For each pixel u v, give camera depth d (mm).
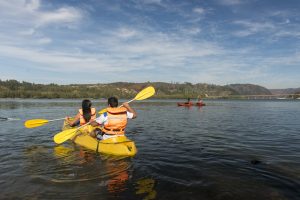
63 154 6973
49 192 4422
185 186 4691
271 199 4184
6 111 23672
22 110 25203
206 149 7641
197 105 38844
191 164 6047
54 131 11086
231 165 5984
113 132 7094
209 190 4520
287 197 4262
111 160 6348
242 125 13648
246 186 4699
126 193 4383
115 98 7164
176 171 5523
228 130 11688
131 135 10234
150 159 6457
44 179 5031
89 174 5320
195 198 4207
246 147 7938
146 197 4230
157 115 20531
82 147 7809
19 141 8828
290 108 33188
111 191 4465
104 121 7082
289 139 9359
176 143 8555
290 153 7141
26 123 9656
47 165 5957
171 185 4734
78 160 6367
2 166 5898
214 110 27922
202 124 14070
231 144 8414
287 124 14117
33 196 4273
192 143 8562
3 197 4242
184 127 12758
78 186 4684
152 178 5090
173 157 6672
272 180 4996
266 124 14117
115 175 5258
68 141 8734
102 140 7250
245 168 5754
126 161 6258
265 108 33094
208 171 5531
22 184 4777
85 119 8453
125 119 7191
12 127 12328
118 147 6855
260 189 4562
